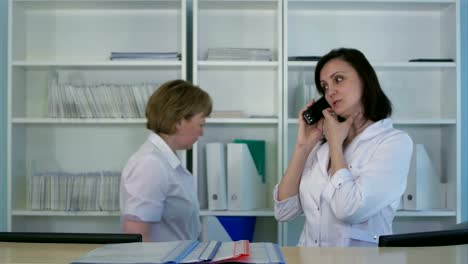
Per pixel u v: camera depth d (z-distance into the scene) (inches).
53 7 136.6
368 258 53.6
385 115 85.3
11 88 127.7
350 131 86.8
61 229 138.8
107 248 53.5
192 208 88.1
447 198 130.2
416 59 130.8
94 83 138.3
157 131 86.8
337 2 129.8
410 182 127.0
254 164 129.6
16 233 63.7
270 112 138.0
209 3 131.3
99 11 139.3
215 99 138.0
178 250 51.6
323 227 82.1
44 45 139.3
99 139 139.3
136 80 138.6
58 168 138.9
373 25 138.8
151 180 81.0
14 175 129.2
